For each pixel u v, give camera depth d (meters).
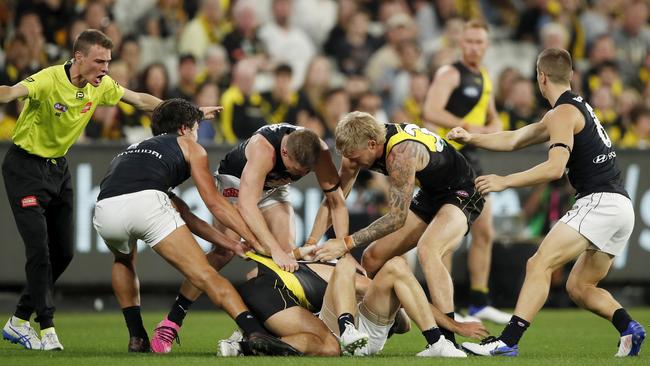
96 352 22.41
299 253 22.47
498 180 21.22
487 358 20.31
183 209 22.42
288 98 42.84
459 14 53.75
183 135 22.38
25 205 22.84
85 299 37.09
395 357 20.31
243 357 20.16
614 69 48.44
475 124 32.53
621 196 21.56
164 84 40.75
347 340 19.69
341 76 48.88
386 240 24.98
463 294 37.62
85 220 34.94
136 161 21.45
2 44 43.66
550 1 52.84
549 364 19.34
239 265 36.25
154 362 19.36
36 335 23.69
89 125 38.47
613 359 20.78
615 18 53.78
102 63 22.92
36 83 22.53
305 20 50.50
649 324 32.25
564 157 21.11
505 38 53.31
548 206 37.91
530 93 43.81
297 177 22.91
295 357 20.03
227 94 41.19
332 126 42.75
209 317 35.59
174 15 47.09
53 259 24.62
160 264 35.66
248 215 21.72
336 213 23.97
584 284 22.47
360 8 51.91
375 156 22.28
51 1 43.50
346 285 20.38
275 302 20.72
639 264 37.88
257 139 22.53
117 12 46.53
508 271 37.66
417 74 45.00
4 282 34.41
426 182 23.58
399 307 20.95
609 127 45.69
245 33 46.72
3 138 38.06
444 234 23.30
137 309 22.56
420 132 23.05
